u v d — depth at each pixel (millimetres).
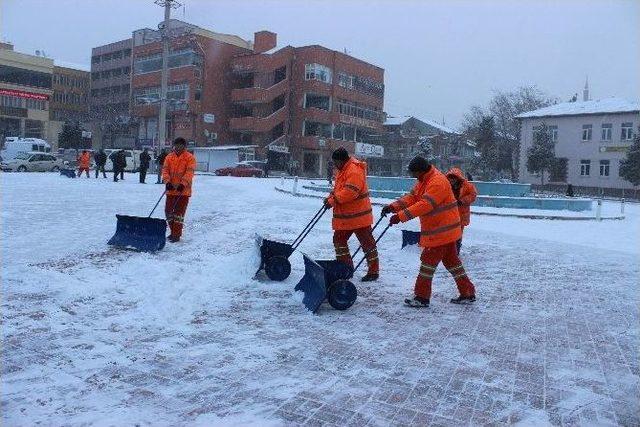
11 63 65562
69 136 67062
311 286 6000
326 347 4570
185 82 56625
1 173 31562
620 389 3928
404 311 5820
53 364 3977
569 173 52344
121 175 28391
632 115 48844
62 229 10414
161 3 33219
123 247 8695
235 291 6344
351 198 6750
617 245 12117
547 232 14469
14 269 6770
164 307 5504
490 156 59375
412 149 67562
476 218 17703
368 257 7266
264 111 57250
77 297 5703
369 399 3594
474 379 4004
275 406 3445
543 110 55250
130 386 3674
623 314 5996
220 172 45531
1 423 3094
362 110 63656
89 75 84875
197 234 10719
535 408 3564
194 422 3205
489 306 6191
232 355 4305
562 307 6250
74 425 3113
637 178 46312
